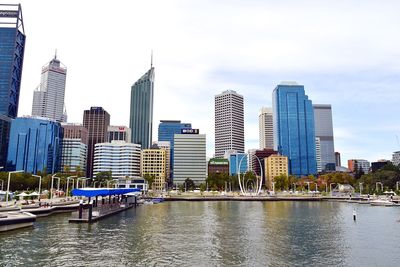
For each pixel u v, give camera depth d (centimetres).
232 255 4756
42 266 4056
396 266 4275
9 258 4400
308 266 4228
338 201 18938
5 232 6250
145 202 16788
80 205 8231
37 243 5369
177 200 19925
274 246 5412
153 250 5028
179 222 8500
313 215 10456
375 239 6106
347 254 4888
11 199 13425
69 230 6800
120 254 4734
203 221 8731
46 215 9150
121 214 10619
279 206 14850
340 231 7050
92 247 5169
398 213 11294
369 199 17538
